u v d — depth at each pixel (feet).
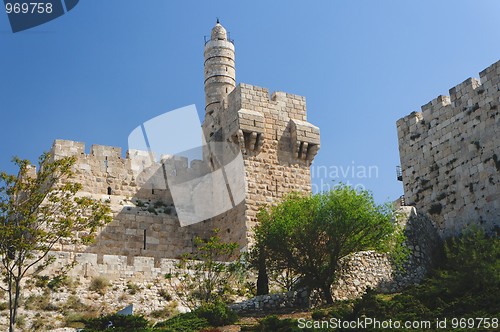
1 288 110.42
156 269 131.85
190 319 107.55
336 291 124.88
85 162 160.25
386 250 127.54
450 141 148.36
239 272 130.93
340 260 128.06
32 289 121.29
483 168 140.26
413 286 120.47
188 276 128.88
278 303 121.08
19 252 110.11
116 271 129.59
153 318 123.95
